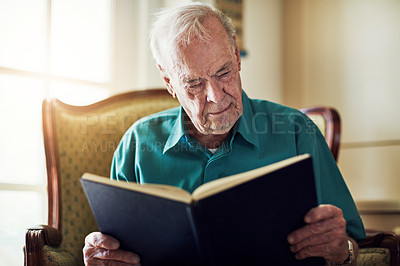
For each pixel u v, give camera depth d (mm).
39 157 2049
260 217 896
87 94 2189
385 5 2672
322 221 920
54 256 1295
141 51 2312
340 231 926
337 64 2836
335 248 932
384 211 2553
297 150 1283
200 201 871
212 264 928
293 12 2969
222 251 919
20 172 1998
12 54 1978
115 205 979
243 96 1369
